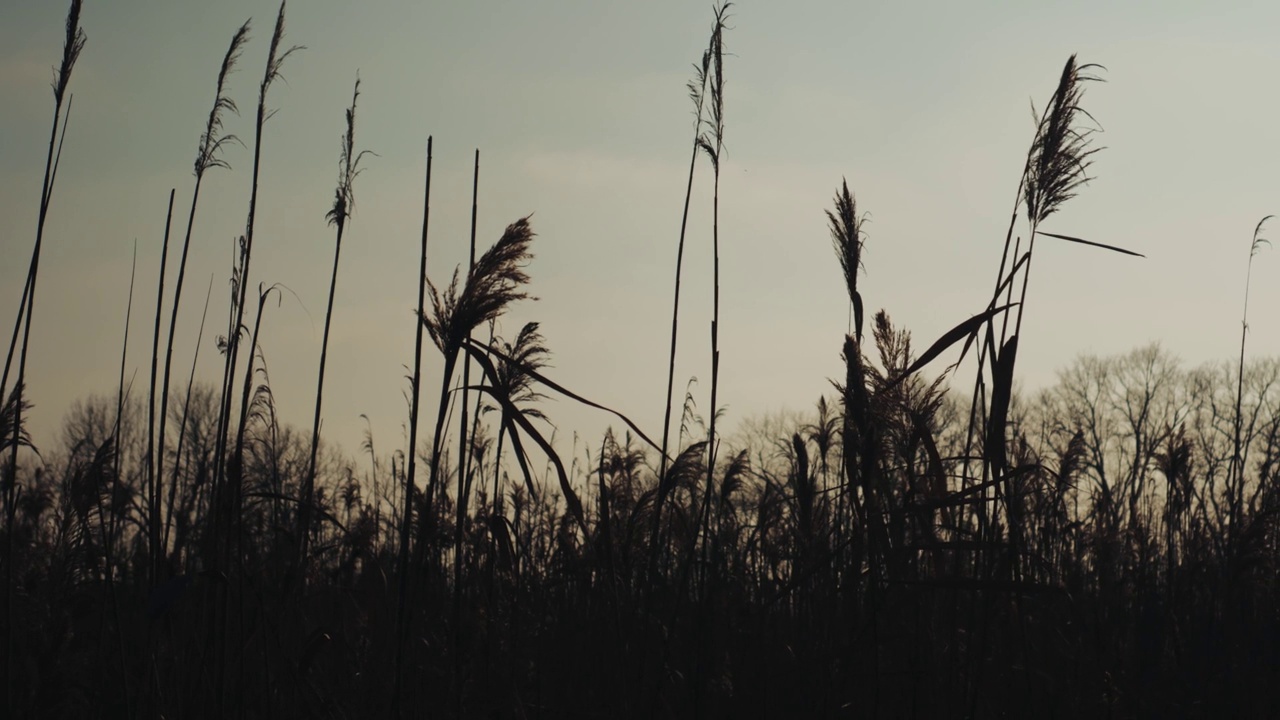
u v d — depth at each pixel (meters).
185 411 6.46
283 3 5.63
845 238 5.20
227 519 5.34
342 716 5.35
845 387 4.95
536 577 6.85
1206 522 9.05
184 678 5.56
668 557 6.64
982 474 4.99
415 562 5.04
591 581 6.54
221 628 5.05
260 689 5.66
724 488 7.23
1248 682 6.89
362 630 6.34
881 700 5.52
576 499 4.49
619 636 5.35
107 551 5.71
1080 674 6.05
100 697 5.55
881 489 5.09
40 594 6.30
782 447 7.90
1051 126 5.00
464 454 5.12
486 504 7.11
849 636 5.52
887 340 5.02
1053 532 7.29
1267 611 7.41
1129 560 8.52
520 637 6.29
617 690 5.59
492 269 4.45
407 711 5.25
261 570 5.97
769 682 5.83
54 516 7.36
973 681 5.04
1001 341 4.98
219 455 5.57
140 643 6.03
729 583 6.73
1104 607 7.15
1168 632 7.54
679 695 5.82
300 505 5.87
